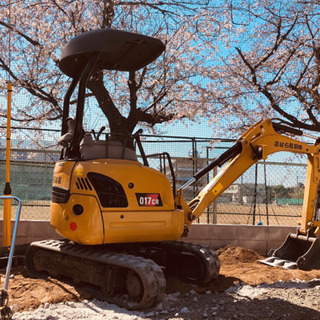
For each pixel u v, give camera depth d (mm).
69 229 4523
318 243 6461
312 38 13172
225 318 3842
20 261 6242
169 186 5008
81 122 4820
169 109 14227
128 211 4594
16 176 9461
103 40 4699
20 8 12703
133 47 5277
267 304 4336
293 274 5891
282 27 14328
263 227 7844
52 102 13484
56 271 5254
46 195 9586
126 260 4305
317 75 13109
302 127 13703
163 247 5680
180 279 5398
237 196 10781
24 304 4090
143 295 4004
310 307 4281
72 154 5008
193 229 7672
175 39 13875
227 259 7004
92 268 4625
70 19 12820
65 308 4027
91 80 11969
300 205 10664
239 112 14258
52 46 12844
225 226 7754
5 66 12984
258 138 6449
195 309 4129
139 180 4742
